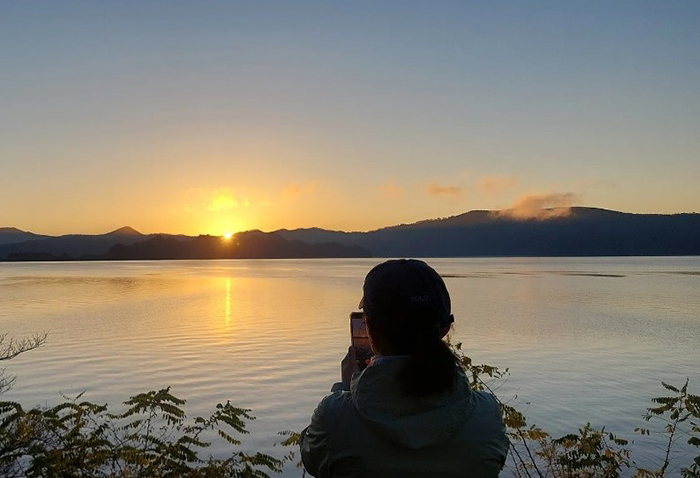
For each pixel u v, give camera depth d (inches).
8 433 186.5
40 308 2092.8
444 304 72.6
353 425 70.1
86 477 185.6
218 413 226.5
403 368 68.6
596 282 3676.2
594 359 999.6
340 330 1391.5
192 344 1177.4
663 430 528.7
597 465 223.0
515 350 1101.7
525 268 6584.6
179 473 197.6
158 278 4665.4
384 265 75.8
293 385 775.1
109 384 785.6
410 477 68.6
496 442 71.4
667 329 1425.9
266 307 2071.9
